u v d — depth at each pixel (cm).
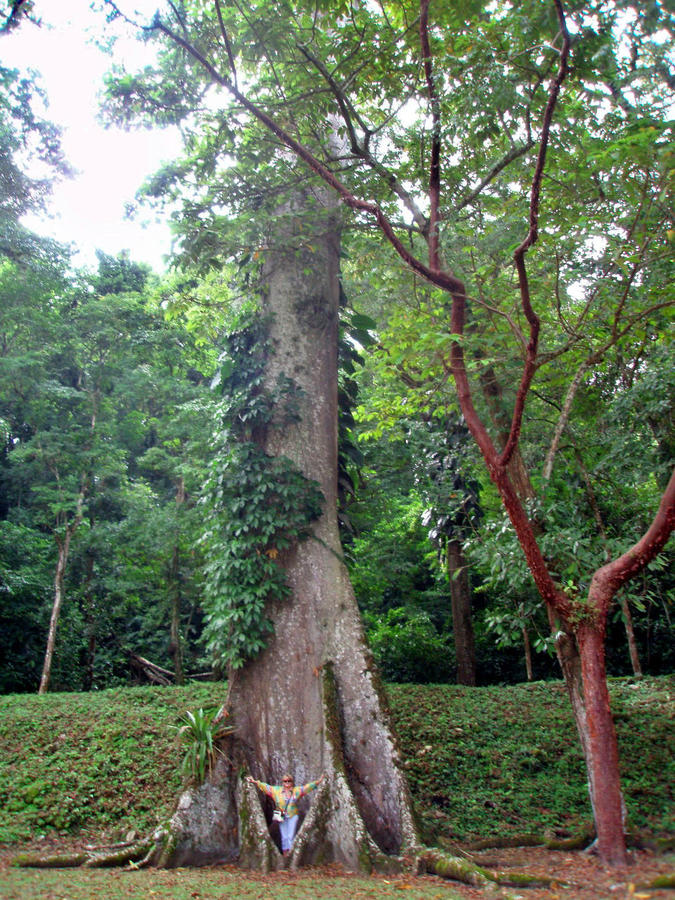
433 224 816
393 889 572
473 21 806
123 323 1733
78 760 942
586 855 666
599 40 696
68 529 1614
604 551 798
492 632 1823
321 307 1030
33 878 580
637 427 1151
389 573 1848
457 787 955
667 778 934
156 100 955
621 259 751
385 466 1691
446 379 971
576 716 716
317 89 955
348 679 830
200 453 1659
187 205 985
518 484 941
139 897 524
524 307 659
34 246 1544
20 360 1617
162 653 2028
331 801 730
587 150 789
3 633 1661
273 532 882
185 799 740
